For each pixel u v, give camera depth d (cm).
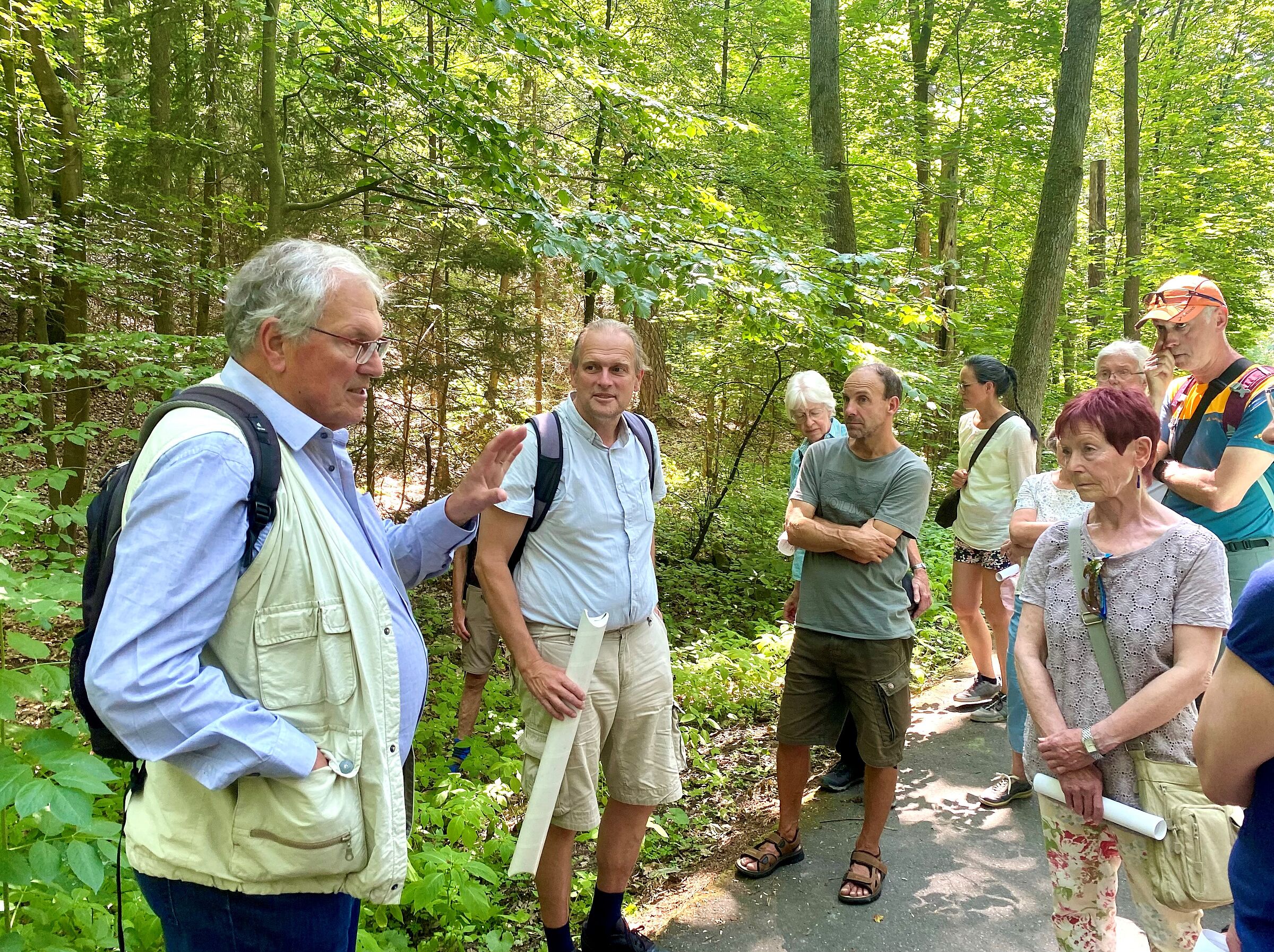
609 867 237
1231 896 165
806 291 434
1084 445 182
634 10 959
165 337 416
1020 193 1477
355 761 129
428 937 254
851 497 282
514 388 1111
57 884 156
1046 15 1340
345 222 770
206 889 126
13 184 697
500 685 447
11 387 401
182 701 111
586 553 223
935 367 766
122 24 726
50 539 265
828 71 911
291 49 567
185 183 754
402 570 173
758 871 282
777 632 534
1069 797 181
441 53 759
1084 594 185
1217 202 1494
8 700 159
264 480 124
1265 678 111
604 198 590
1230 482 269
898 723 274
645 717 232
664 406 925
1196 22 1570
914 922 259
